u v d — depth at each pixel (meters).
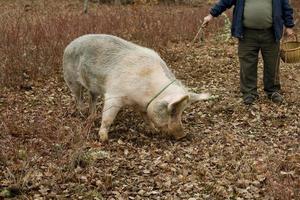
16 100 6.61
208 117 6.03
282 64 8.86
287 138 5.38
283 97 6.78
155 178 4.36
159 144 5.11
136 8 15.05
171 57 9.20
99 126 5.60
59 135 4.83
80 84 5.74
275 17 6.21
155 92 4.93
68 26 9.80
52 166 4.38
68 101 6.65
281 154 4.93
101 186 4.16
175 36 11.17
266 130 5.64
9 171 4.10
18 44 8.23
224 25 12.36
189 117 5.99
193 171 4.51
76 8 17.42
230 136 5.34
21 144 4.83
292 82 7.67
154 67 5.02
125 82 5.02
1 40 8.37
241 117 6.02
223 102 6.56
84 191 4.08
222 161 4.70
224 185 4.25
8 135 4.83
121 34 10.27
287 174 4.42
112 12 13.95
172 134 5.02
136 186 4.22
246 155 4.88
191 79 7.89
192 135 5.35
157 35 10.58
